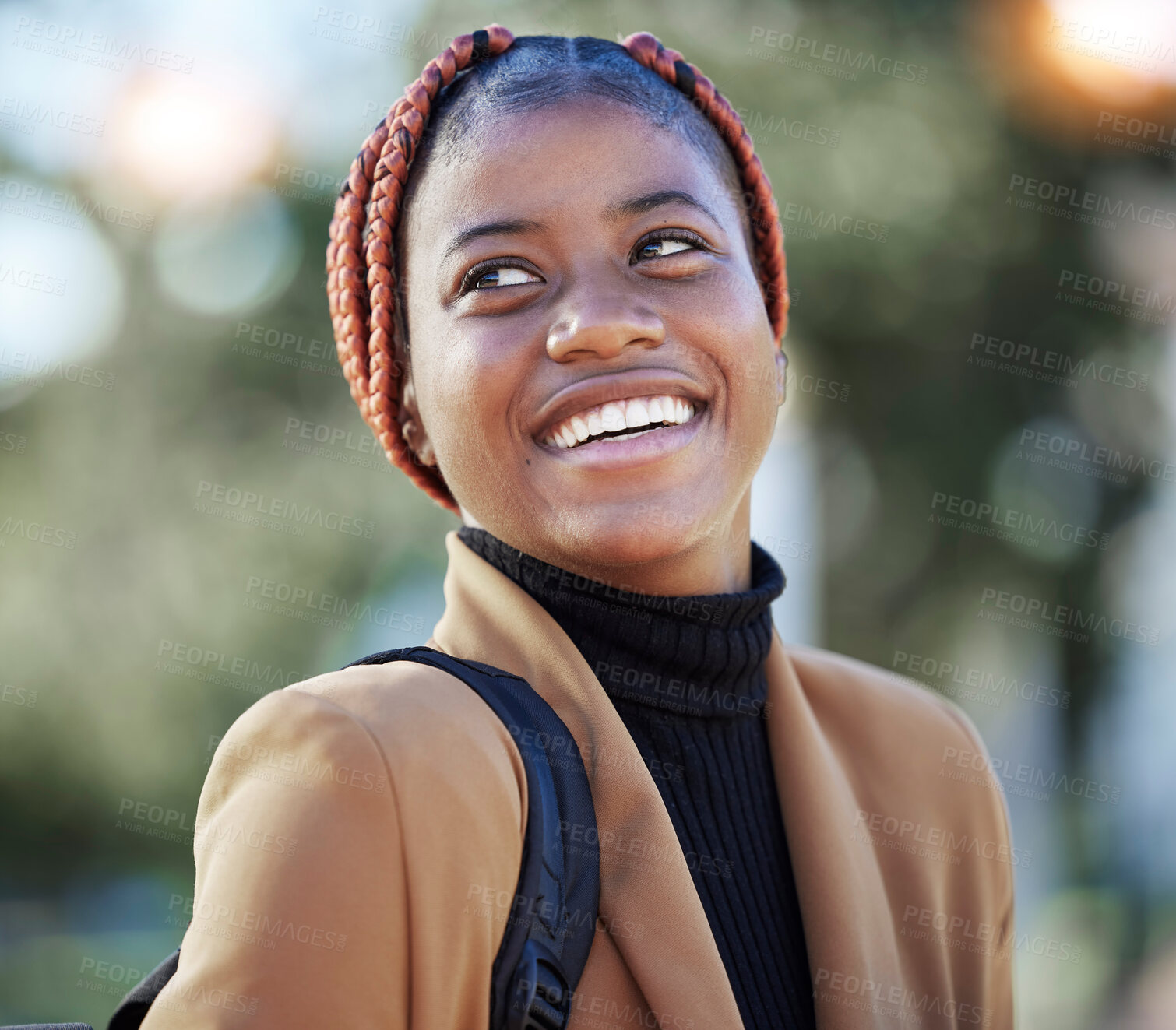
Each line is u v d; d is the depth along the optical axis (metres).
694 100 1.70
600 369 1.42
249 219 10.68
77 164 10.88
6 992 8.47
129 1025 1.33
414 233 1.56
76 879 12.41
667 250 1.50
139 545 11.23
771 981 1.54
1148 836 10.09
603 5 7.69
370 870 1.16
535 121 1.48
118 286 11.25
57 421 11.49
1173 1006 8.06
